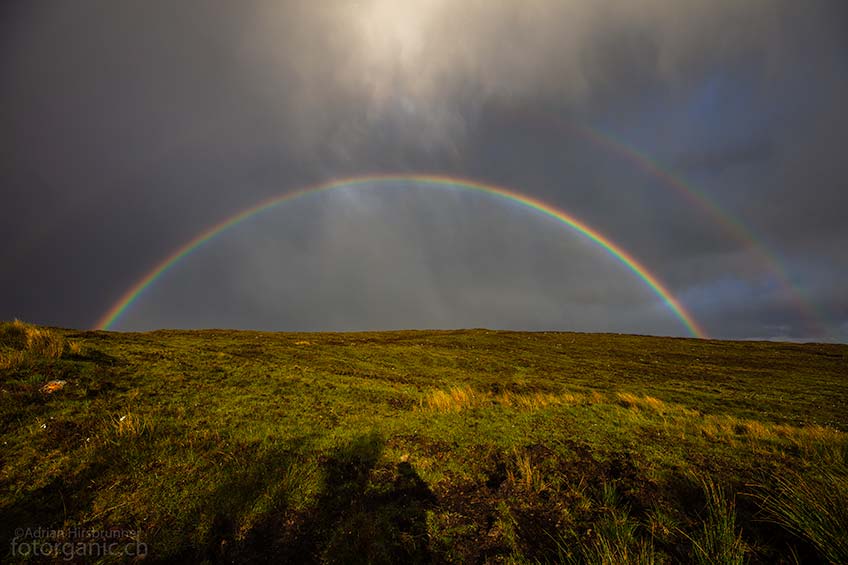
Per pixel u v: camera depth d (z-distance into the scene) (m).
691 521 6.66
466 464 8.98
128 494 7.00
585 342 72.25
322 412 12.89
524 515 7.04
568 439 10.73
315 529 6.46
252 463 8.27
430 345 58.56
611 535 6.31
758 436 11.80
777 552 5.77
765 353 62.34
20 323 16.84
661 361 52.12
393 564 5.81
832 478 6.93
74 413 10.24
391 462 9.00
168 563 5.64
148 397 12.26
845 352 64.50
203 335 50.12
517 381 32.59
